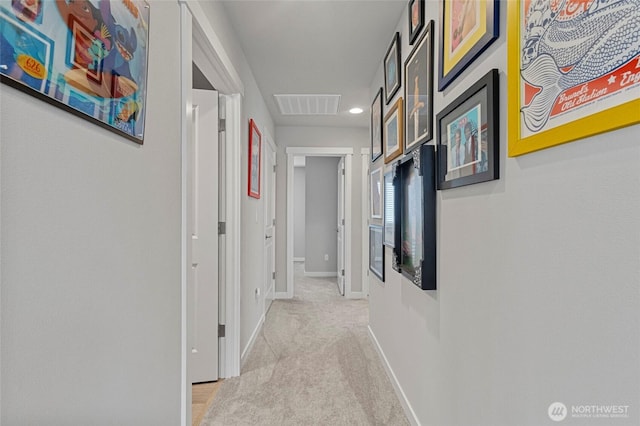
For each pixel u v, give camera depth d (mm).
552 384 816
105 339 862
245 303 2688
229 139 2350
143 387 1069
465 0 1246
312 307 4305
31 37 620
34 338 649
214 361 2316
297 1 1991
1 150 577
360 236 4789
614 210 658
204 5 1642
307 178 6625
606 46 661
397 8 2059
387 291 2451
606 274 676
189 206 1420
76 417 758
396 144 2164
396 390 2156
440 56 1479
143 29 1031
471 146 1203
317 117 4320
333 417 1920
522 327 931
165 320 1235
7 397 597
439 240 1506
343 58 2717
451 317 1375
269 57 2691
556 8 790
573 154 756
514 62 949
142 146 1056
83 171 776
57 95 685
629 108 615
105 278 862
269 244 4352
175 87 1318
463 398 1268
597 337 697
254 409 1993
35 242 648
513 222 974
